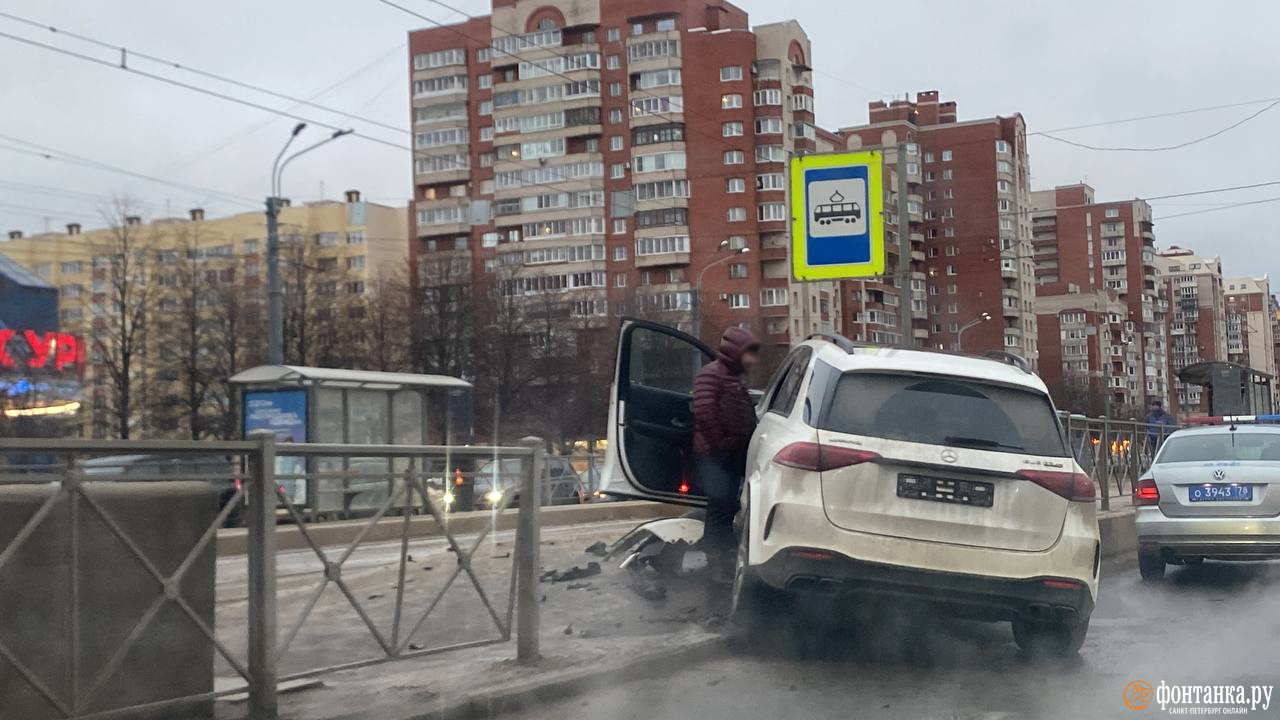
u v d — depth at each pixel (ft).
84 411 159.02
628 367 32.76
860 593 22.80
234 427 86.79
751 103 285.02
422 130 316.19
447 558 22.20
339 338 183.01
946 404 23.66
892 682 22.39
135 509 17.03
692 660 24.17
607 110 296.51
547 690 20.89
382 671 22.25
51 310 112.88
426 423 92.58
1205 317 628.69
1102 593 37.01
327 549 19.76
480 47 311.06
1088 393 400.26
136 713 16.85
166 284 167.73
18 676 15.53
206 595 18.01
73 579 16.19
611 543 44.62
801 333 290.97
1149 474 39.37
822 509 22.82
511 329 192.95
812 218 73.51
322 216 339.57
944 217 354.74
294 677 19.15
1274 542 36.91
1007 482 22.95
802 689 21.74
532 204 301.22
